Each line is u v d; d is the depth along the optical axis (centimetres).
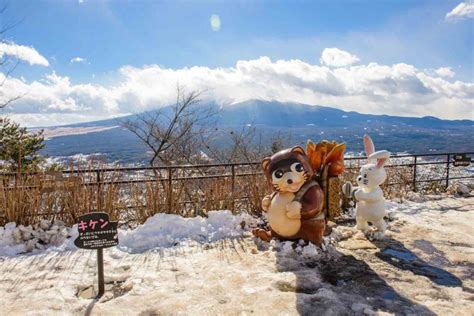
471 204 821
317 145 550
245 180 714
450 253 507
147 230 561
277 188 510
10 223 532
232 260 470
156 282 402
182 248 514
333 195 631
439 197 891
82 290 388
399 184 933
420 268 455
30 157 1013
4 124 1059
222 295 371
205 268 442
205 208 671
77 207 582
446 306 355
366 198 566
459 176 1023
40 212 569
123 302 356
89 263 458
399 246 535
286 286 393
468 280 421
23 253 493
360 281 414
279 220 508
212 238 559
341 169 556
